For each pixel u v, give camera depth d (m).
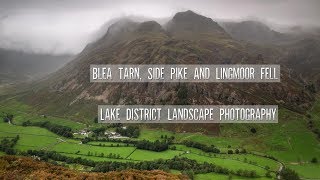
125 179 175.00
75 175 174.12
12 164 181.00
